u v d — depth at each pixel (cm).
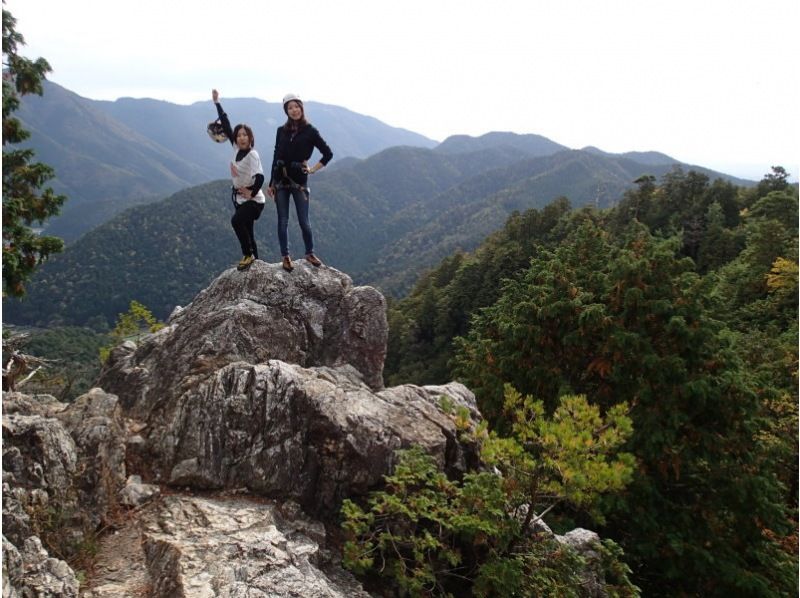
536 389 1394
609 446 607
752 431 1163
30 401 637
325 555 559
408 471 575
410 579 552
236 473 592
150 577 444
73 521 487
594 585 667
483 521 568
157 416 655
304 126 804
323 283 855
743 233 5859
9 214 1237
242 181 787
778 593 1064
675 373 1170
